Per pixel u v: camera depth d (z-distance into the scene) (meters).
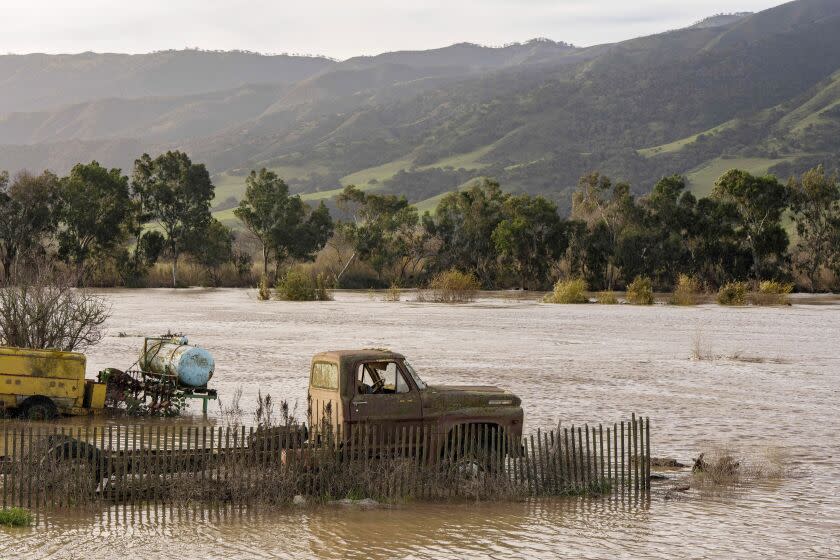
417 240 130.12
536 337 46.19
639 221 120.00
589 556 11.54
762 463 17.61
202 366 22.77
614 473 16.55
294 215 127.69
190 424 20.98
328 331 48.28
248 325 51.97
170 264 132.75
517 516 13.59
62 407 21.64
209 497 14.15
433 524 13.02
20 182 109.62
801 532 12.87
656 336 47.50
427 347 40.22
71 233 116.19
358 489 14.52
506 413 15.24
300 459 14.53
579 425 21.48
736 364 34.91
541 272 124.00
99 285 120.81
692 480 16.30
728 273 116.75
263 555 11.36
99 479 14.52
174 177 126.75
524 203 124.44
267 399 16.58
